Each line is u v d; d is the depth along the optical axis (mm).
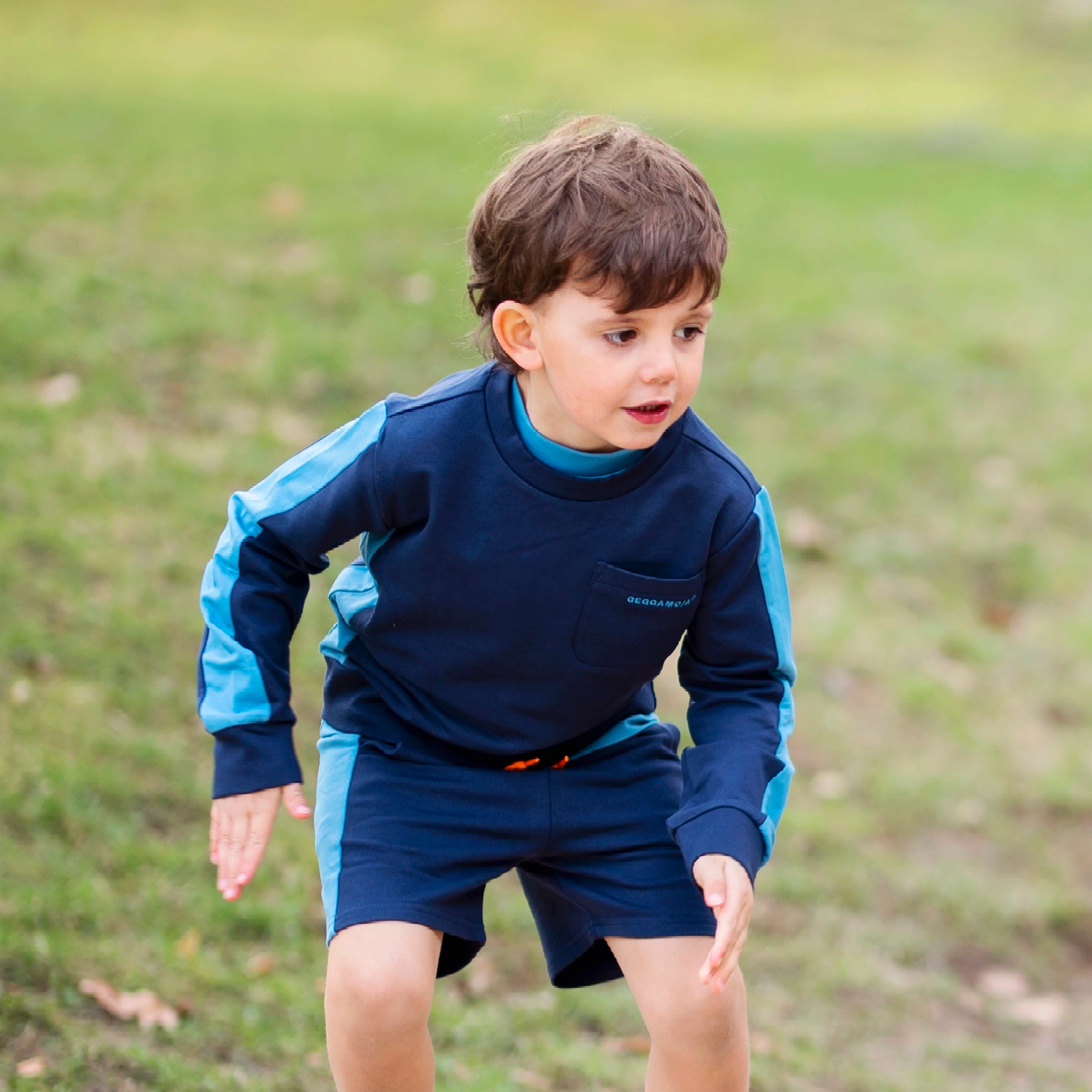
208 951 6656
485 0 40219
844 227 20781
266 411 12242
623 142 3771
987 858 9539
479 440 3838
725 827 3732
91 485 10336
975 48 42125
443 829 3980
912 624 11906
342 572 4262
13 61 26406
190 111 22203
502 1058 6477
